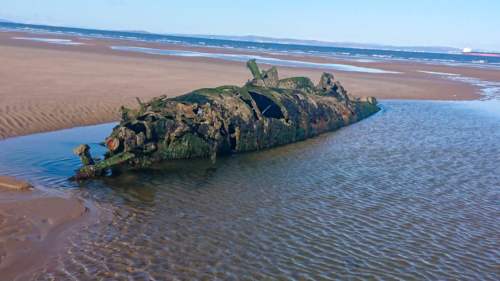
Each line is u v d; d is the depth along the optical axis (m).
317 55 108.12
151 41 136.62
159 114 15.34
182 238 9.86
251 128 17.42
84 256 8.92
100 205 11.41
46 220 10.27
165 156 15.28
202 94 17.38
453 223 11.49
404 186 14.15
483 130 23.84
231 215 11.22
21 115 19.70
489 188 14.38
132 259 8.90
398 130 22.97
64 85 27.59
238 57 75.56
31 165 14.12
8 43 66.31
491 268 9.34
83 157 13.39
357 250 9.77
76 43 84.88
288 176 14.58
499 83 52.47
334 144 19.36
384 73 57.22
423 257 9.63
